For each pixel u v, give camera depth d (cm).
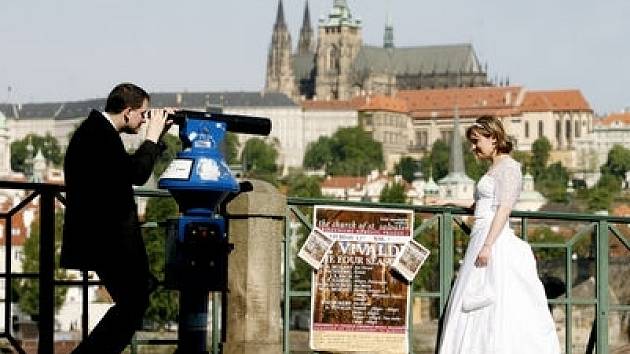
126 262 1892
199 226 1945
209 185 1958
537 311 2267
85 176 1886
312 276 2370
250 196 2220
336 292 2384
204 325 1958
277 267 2244
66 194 1916
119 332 1900
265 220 2227
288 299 2334
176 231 1969
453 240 2456
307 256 2361
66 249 1898
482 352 2252
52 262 2177
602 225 2580
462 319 2278
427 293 2444
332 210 2375
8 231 2192
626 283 3070
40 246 2178
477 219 2297
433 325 4656
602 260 2583
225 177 1975
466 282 2281
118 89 1947
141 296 1906
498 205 2266
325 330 2380
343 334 2389
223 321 2242
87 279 2186
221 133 1994
